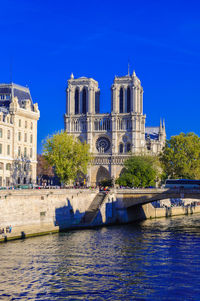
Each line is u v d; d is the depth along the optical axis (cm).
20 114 16238
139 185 17575
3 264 7681
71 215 12975
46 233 11369
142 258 8319
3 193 10300
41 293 6303
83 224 13025
